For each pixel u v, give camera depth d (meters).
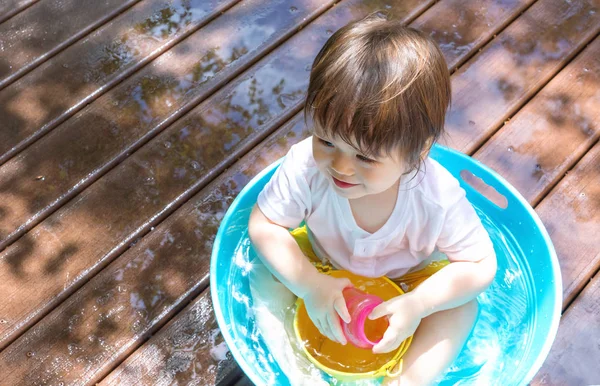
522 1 2.10
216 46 2.02
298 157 1.41
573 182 1.78
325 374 1.46
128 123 1.86
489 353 1.51
